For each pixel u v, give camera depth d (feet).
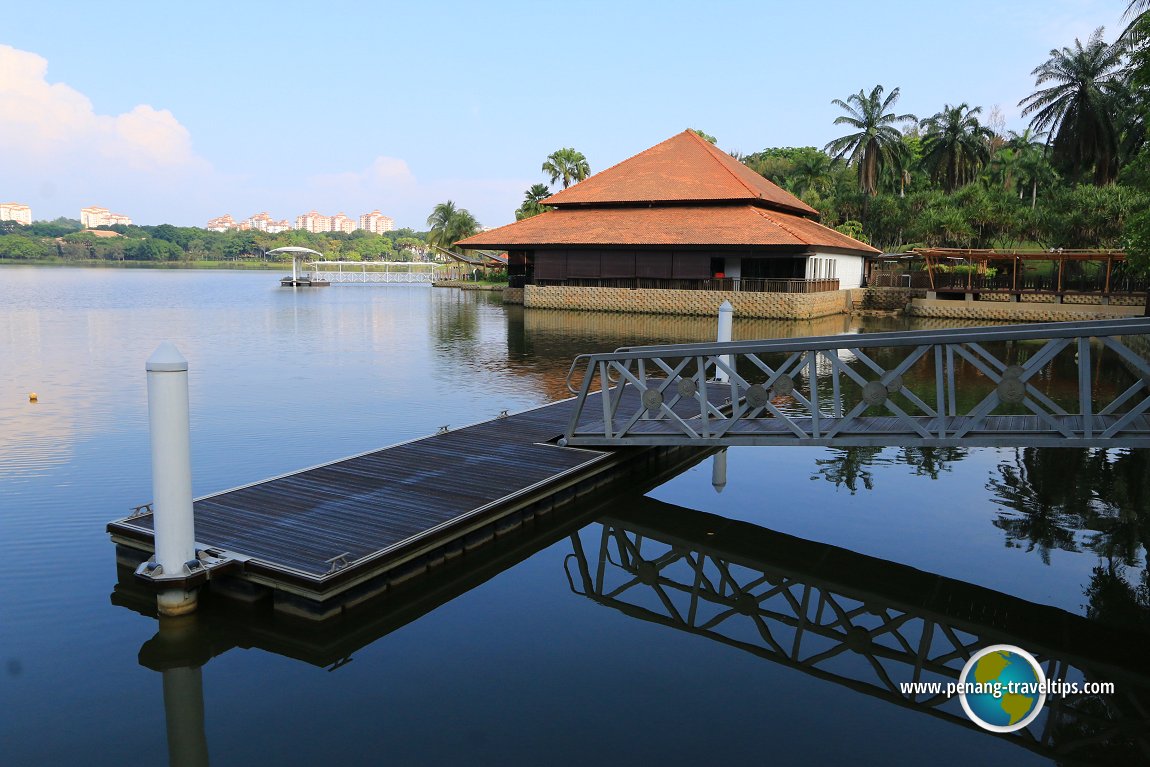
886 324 122.72
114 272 483.92
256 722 17.61
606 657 21.01
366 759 16.12
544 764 15.97
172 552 22.27
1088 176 203.00
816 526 31.71
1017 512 33.17
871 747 16.94
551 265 154.71
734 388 32.78
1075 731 17.75
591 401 47.96
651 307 140.26
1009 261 161.99
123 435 43.39
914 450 44.50
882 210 232.32
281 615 22.85
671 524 32.14
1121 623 23.25
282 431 44.52
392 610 23.85
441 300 186.09
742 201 153.89
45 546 27.35
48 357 75.97
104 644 21.09
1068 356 83.20
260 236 637.71
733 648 21.72
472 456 35.09
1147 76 71.51
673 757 16.37
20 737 16.88
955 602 24.77
